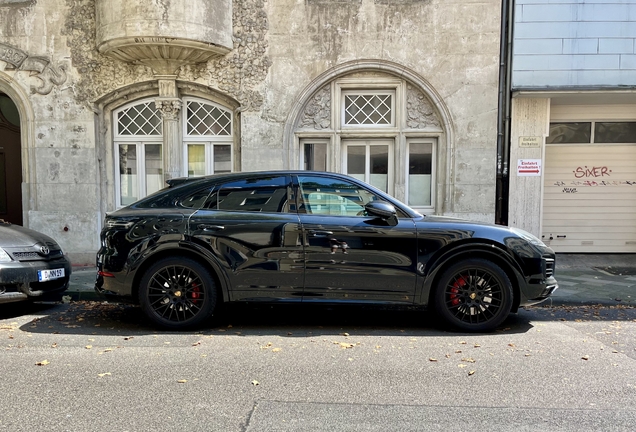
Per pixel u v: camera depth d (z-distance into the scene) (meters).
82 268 8.77
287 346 4.50
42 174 9.05
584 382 3.62
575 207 9.80
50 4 8.86
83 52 8.91
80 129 9.02
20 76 8.97
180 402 3.24
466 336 4.87
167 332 4.98
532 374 3.78
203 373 3.77
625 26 8.64
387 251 4.88
